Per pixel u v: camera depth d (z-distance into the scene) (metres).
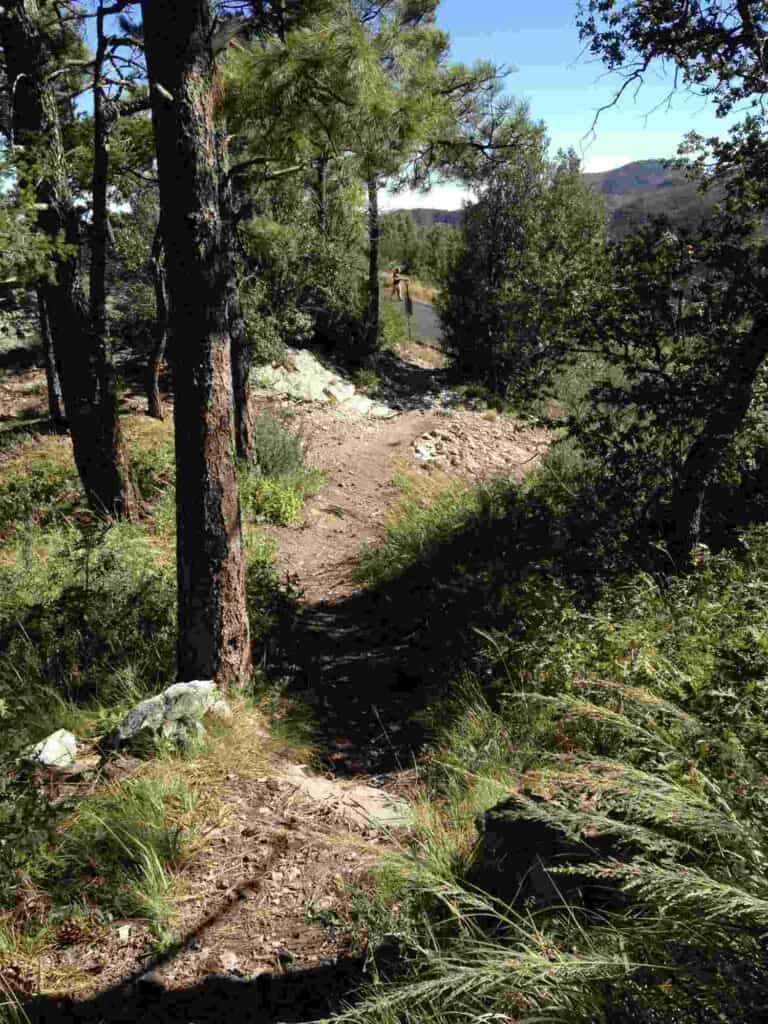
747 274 7.46
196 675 6.45
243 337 14.70
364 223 19.88
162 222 5.85
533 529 10.43
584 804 3.27
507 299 8.93
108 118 10.56
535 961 2.15
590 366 9.21
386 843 4.20
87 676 6.49
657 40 7.62
